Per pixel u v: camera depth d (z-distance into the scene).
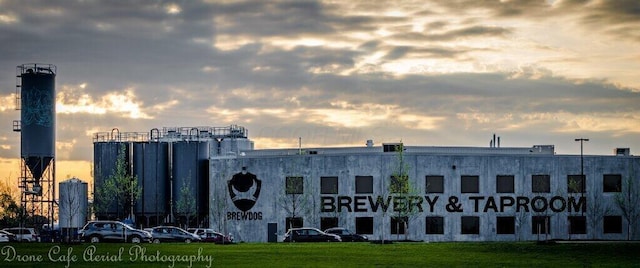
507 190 115.69
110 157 136.62
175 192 134.25
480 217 115.00
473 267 56.31
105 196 134.38
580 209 115.88
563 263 59.66
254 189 119.50
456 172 115.06
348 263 58.50
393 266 56.47
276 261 59.94
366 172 115.25
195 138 145.62
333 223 115.81
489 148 134.25
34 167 130.00
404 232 114.19
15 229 108.19
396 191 108.31
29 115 129.38
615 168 116.62
